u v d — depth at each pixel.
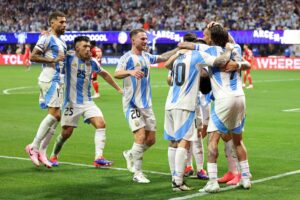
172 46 55.88
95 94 28.25
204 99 11.95
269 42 51.38
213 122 10.44
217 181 10.61
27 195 10.13
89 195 10.16
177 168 10.41
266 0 57.09
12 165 12.76
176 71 10.54
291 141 16.05
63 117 12.46
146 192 10.38
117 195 10.16
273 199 9.81
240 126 10.52
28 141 15.91
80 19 63.75
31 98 27.83
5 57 61.81
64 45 12.53
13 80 39.56
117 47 58.81
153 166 12.73
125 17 61.84
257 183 11.05
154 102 26.33
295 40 50.25
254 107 24.53
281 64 51.84
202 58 10.30
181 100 10.44
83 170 12.30
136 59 11.25
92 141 15.99
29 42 60.78
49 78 12.45
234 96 10.28
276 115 21.84
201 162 11.61
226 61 10.09
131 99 11.30
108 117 21.17
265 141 16.06
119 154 14.20
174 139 10.77
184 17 59.47
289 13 55.16
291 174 11.87
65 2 66.62
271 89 33.50
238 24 56.31
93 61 12.41
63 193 10.30
